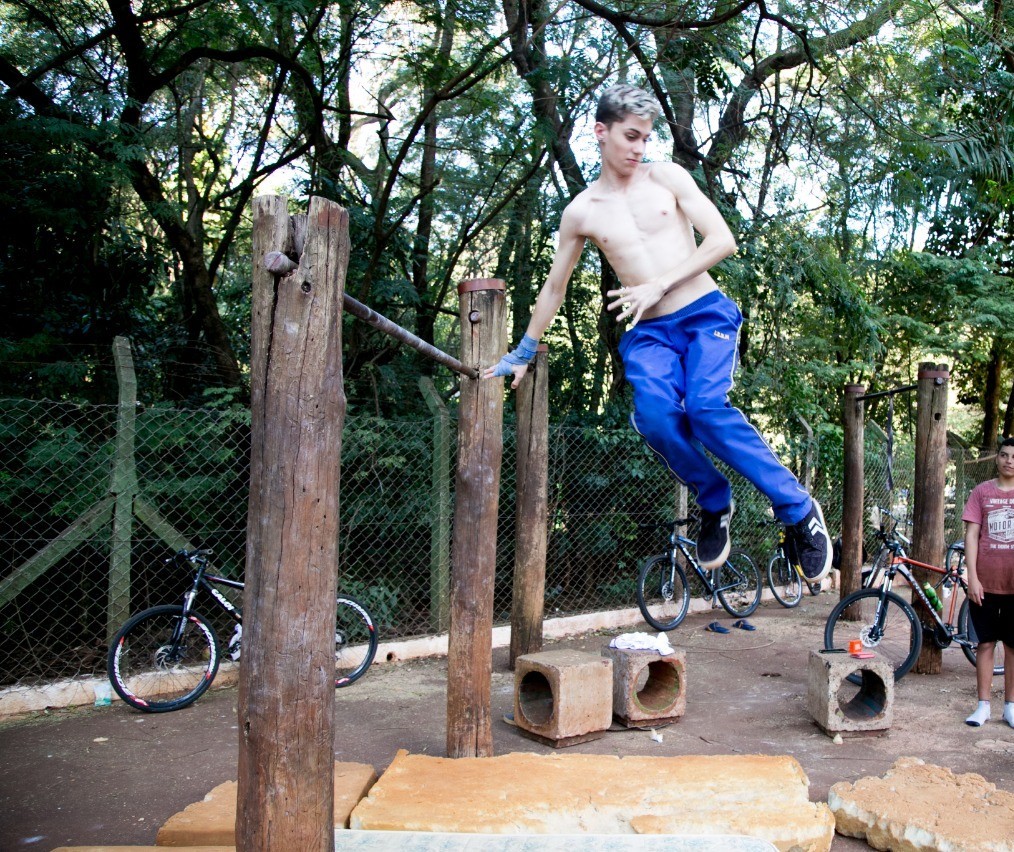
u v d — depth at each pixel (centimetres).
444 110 1075
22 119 664
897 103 845
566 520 807
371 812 322
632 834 301
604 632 761
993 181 1082
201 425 642
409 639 661
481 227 966
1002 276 1430
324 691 188
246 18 821
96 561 623
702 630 782
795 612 876
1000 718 507
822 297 1024
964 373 1630
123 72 855
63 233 729
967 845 303
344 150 955
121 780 407
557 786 344
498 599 757
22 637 598
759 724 497
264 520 183
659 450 267
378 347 906
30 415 609
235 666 584
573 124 939
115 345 566
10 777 411
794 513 256
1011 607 486
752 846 276
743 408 973
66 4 841
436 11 897
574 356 998
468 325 406
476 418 409
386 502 702
